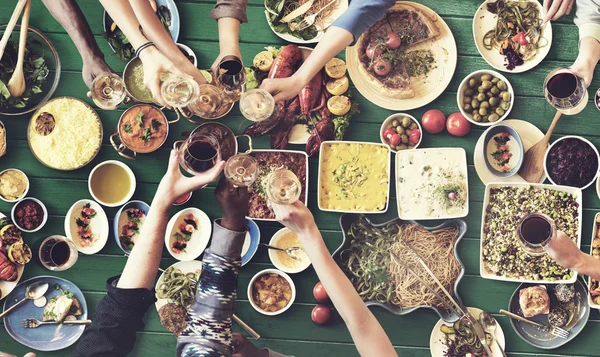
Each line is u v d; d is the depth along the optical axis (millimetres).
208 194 2281
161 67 1935
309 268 2281
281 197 1604
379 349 1604
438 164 2281
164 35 1988
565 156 2260
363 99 2307
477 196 2311
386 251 2279
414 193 2287
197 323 1525
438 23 2303
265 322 2277
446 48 2307
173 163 1631
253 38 2307
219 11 2092
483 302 2295
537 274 2266
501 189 2273
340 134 2273
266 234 2283
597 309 2287
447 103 2314
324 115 2262
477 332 2221
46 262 2230
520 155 2260
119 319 1533
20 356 2250
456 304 2230
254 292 2256
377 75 2295
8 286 2248
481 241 2266
